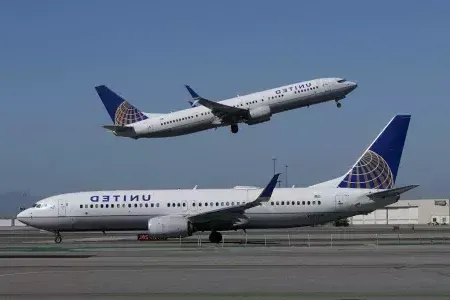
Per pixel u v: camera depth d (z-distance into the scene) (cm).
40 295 6812
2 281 8094
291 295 6738
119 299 6512
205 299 6481
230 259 11256
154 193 17962
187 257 11831
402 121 17550
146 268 9738
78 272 9194
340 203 17188
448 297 6512
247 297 6612
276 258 11400
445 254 12100
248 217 17138
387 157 17538
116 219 17812
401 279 8031
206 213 16450
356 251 13075
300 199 17238
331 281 7875
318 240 18300
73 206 17888
